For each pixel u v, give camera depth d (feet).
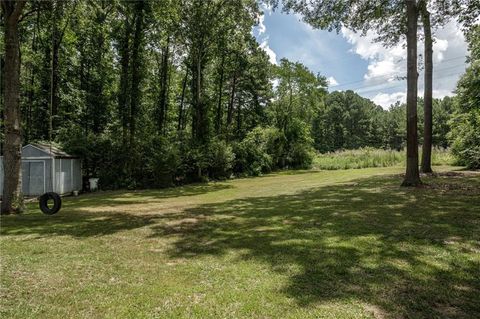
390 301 9.37
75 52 72.59
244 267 12.74
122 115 66.23
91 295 10.41
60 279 11.88
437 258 12.81
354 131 219.41
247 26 71.41
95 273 12.48
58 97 68.33
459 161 59.67
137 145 59.67
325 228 18.51
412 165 34.17
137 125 67.82
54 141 61.26
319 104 111.55
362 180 45.37
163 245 16.55
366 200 27.45
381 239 15.62
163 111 84.79
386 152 89.66
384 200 26.73
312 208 25.57
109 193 50.93
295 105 106.22
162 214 26.91
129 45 67.31
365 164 86.43
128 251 15.51
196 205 32.55
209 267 12.90
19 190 29.63
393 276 11.18
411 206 23.52
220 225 21.24
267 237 17.34
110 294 10.47
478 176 40.47
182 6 67.21
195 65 77.51
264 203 30.76
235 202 33.04
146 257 14.51
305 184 48.55
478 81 49.78
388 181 41.24
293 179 61.46
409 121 34.01
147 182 58.03
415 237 15.69
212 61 86.48
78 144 54.95
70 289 10.93
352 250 14.21
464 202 24.04
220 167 69.31
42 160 48.11
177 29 71.10
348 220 20.21
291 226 19.65
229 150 71.05
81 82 74.02
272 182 58.13
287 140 100.32
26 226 22.20
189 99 93.56
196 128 72.43
